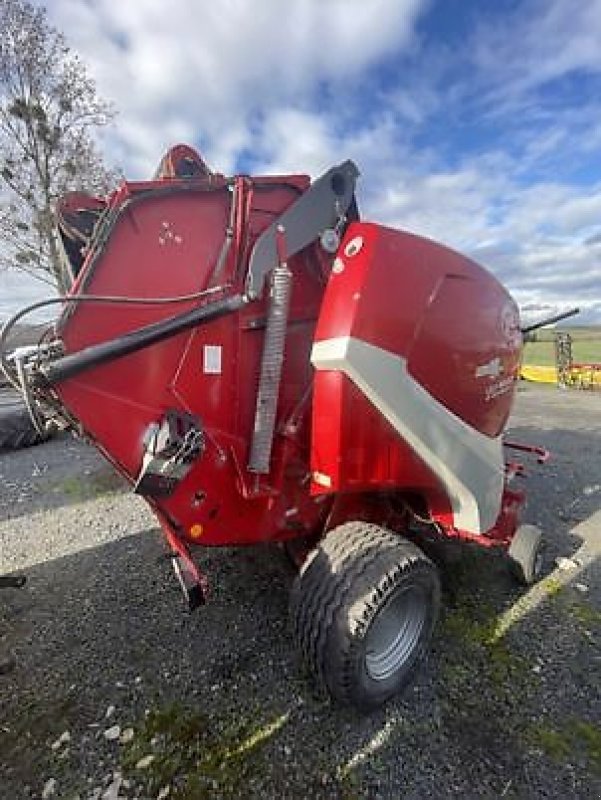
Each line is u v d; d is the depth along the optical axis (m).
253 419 2.38
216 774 2.00
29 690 2.49
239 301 2.22
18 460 6.79
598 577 3.49
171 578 3.55
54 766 2.05
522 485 5.45
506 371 2.88
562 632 2.87
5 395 9.05
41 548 4.11
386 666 2.31
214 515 2.35
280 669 2.59
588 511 4.74
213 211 2.26
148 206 2.12
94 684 2.52
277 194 2.41
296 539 2.99
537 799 1.88
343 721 2.25
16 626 3.04
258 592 3.30
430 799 1.89
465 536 3.01
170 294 2.15
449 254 2.50
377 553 2.23
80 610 3.19
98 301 2.00
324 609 2.14
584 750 2.10
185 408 2.21
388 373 2.18
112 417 2.05
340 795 1.91
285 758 2.07
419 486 2.54
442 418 2.42
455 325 2.44
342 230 2.57
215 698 2.40
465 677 2.52
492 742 2.14
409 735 2.17
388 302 2.17
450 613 3.05
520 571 3.31
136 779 1.99
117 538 4.27
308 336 2.56
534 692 2.42
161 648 2.78
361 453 2.26
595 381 14.46
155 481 2.04
